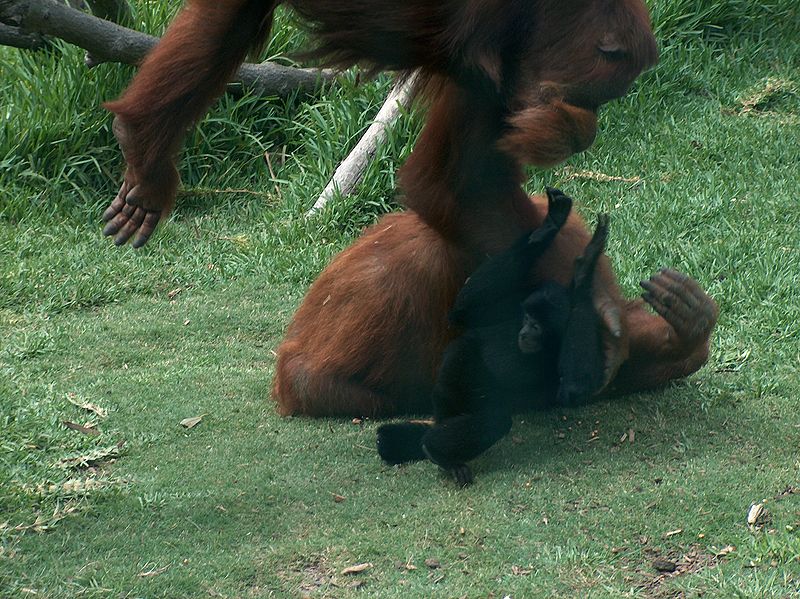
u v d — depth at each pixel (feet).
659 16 41.37
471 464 20.70
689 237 31.35
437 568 17.24
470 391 19.52
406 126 35.78
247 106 39.81
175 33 19.60
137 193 20.57
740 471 19.52
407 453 20.75
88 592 16.80
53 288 30.99
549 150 17.38
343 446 21.79
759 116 39.09
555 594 16.22
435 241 21.86
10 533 18.58
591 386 18.92
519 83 18.19
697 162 36.29
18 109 38.58
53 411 23.34
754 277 28.09
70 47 39.04
